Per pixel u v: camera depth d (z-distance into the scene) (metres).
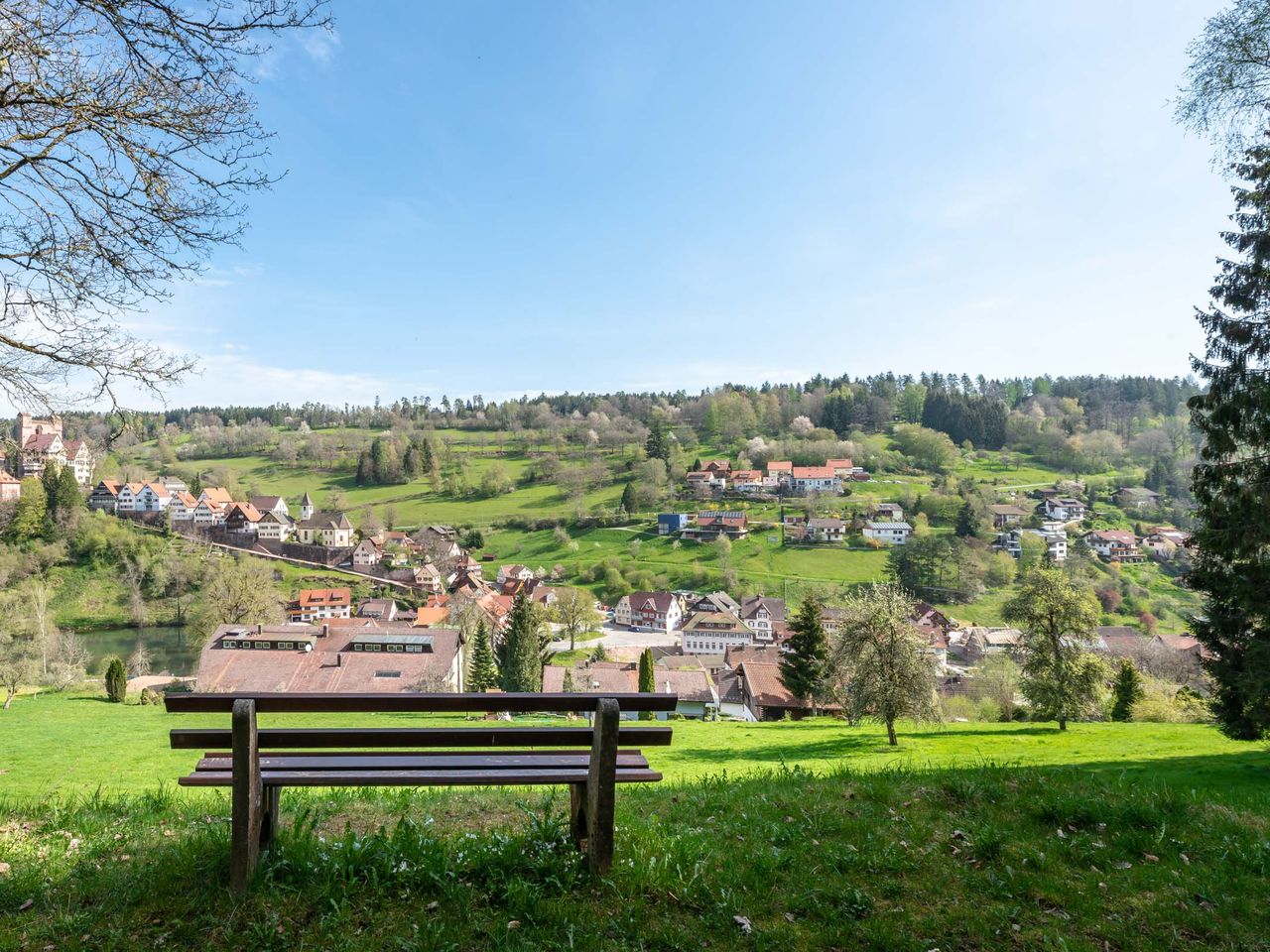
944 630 92.75
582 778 4.50
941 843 5.48
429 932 3.77
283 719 25.94
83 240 7.83
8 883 4.18
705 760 26.14
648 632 109.62
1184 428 178.12
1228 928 4.32
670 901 4.30
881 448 197.62
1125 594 104.94
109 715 28.66
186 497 134.88
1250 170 17.36
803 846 5.32
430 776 4.23
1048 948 4.02
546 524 152.25
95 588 94.00
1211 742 28.64
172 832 5.44
